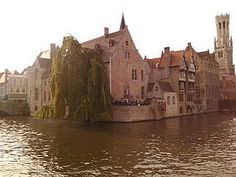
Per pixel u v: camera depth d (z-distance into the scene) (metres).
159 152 22.31
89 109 41.81
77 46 41.84
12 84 86.00
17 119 55.56
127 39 53.94
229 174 16.17
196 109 68.12
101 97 43.25
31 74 67.31
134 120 46.09
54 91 40.94
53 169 17.97
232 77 86.62
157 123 43.94
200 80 73.06
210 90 76.19
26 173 17.19
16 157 21.41
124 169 17.66
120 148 24.17
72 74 40.53
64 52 40.97
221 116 58.75
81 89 41.66
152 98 54.03
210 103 75.62
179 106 60.72
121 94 51.78
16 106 69.31
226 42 103.75
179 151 22.58
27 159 20.73
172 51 66.00
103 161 19.73
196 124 42.34
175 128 37.44
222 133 32.44
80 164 19.05
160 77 63.19
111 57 50.19
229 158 19.95
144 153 22.03
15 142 27.91
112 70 50.22
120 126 40.03
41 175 16.72
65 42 41.53
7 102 69.38
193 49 73.06
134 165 18.53
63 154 22.20
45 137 30.91
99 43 56.19
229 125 40.84
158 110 50.31
